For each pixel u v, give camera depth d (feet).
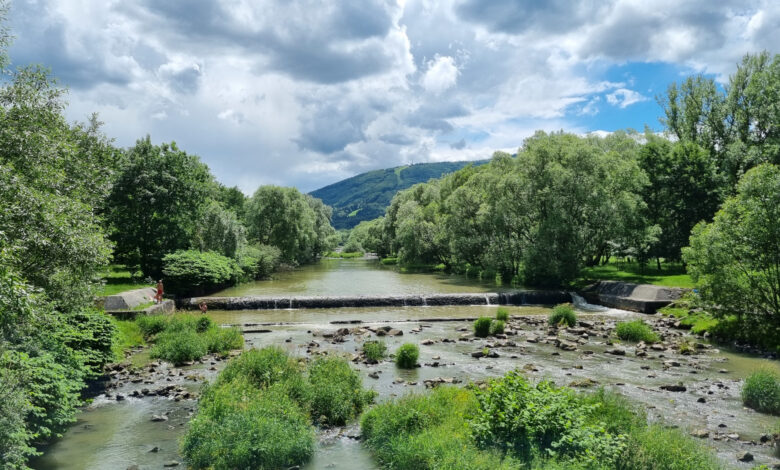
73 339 52.85
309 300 125.29
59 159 54.54
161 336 75.20
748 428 41.93
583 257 149.89
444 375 59.77
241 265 180.96
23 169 47.73
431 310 122.42
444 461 31.09
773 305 76.64
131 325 81.71
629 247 162.40
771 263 75.41
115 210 141.08
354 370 58.95
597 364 65.87
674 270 165.27
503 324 90.02
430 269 262.06
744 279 78.59
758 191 76.23
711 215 157.28
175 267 133.59
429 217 258.57
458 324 102.06
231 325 99.19
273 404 41.73
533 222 161.58
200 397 47.09
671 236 161.68
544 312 118.62
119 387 54.65
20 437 33.01
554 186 145.48
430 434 35.65
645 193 169.99
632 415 38.83
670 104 187.21
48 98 56.95
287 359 55.83
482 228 185.98
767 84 159.94
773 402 46.39
